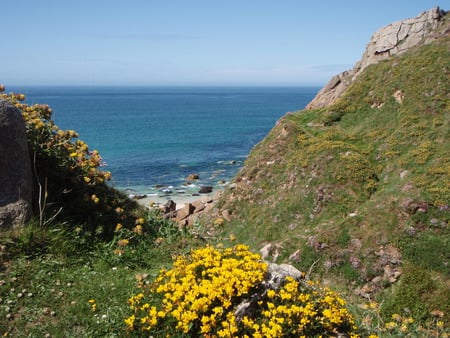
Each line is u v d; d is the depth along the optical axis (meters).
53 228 9.34
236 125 137.75
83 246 9.50
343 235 26.33
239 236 35.12
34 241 8.68
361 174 33.06
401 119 38.53
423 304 20.27
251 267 7.26
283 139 42.94
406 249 23.97
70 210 10.58
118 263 9.13
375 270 23.48
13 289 7.52
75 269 8.58
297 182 35.78
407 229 24.94
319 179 34.12
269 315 6.62
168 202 44.50
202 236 12.59
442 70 40.94
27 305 7.25
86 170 11.24
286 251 27.67
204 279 7.12
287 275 7.96
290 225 32.44
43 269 8.22
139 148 90.12
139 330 6.71
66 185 10.85
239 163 73.62
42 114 11.62
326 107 49.94
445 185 26.97
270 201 36.53
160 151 86.44
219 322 6.55
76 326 6.87
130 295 7.64
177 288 6.99
